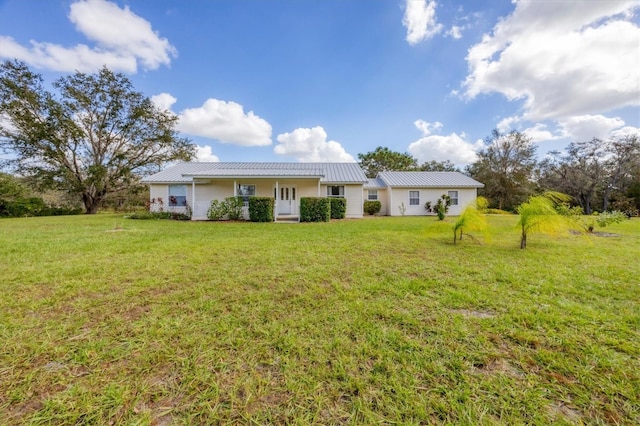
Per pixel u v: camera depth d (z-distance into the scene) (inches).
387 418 53.4
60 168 743.1
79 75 730.8
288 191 604.4
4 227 377.4
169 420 52.5
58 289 124.7
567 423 51.6
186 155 879.1
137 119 796.0
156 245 235.5
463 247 230.4
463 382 63.0
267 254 200.8
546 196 235.9
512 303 108.8
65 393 59.2
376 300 112.8
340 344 79.0
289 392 60.2
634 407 55.4
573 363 69.9
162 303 109.6
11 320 93.8
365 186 714.8
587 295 117.6
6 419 52.7
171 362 70.6
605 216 326.0
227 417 53.4
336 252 208.2
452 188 698.8
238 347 77.7
